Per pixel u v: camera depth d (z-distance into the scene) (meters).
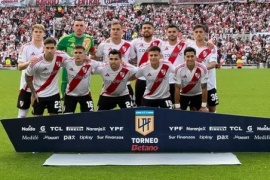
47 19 59.19
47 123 10.05
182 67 11.34
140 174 8.58
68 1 61.28
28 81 11.16
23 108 12.29
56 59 11.06
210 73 13.07
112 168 9.00
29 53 12.00
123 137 10.01
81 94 11.52
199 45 12.78
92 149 10.08
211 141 10.02
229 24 57.88
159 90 11.38
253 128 10.00
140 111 9.95
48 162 9.37
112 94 11.52
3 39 55.50
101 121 10.00
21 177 8.47
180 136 9.98
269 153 10.10
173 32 12.65
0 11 60.47
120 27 12.62
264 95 23.25
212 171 8.77
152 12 60.22
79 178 8.37
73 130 10.04
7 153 10.34
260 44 51.75
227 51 51.75
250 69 46.56
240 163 9.27
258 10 59.19
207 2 60.41
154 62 11.00
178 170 8.84
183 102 12.00
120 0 61.28
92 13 60.25
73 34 13.28
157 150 10.03
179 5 61.09
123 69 11.20
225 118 9.96
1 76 36.91
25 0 61.44
